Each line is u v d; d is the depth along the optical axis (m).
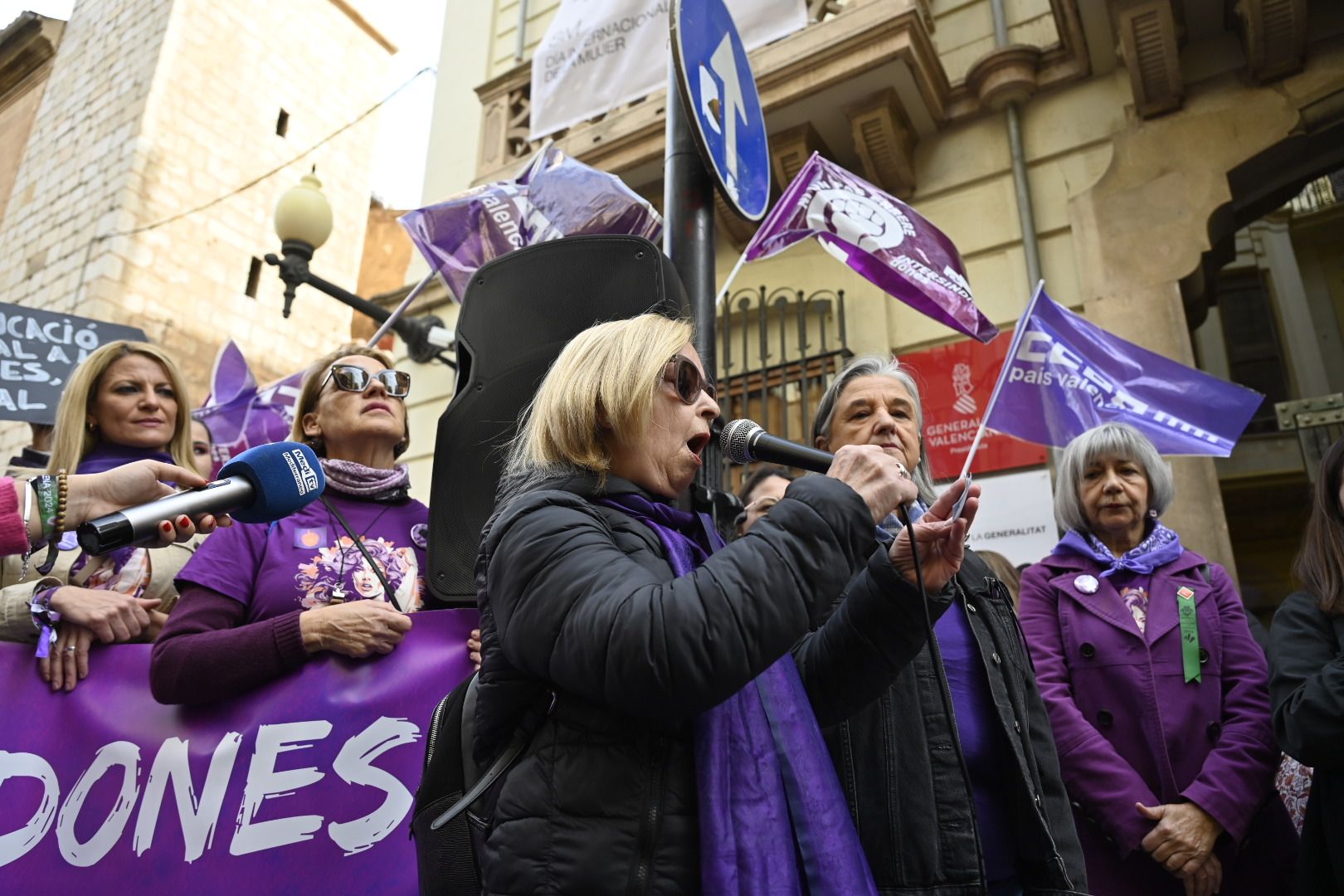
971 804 1.40
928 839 1.51
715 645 1.00
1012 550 4.74
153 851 1.83
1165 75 5.01
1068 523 2.77
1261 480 13.62
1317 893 2.00
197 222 14.97
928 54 5.45
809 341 5.68
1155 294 4.83
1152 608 2.50
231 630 1.89
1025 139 5.53
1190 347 4.67
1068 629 2.55
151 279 14.14
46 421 4.14
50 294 14.43
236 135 15.91
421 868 1.33
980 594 1.87
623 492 1.24
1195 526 4.34
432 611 2.05
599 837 1.03
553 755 1.09
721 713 1.14
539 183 2.96
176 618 1.93
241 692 1.92
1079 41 5.25
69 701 1.92
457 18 8.72
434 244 3.04
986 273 5.37
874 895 1.12
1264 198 5.12
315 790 1.89
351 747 1.92
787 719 1.20
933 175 5.75
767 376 5.56
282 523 2.13
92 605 1.98
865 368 2.29
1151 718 2.36
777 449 1.44
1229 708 2.33
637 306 2.00
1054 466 4.77
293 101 17.12
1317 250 15.05
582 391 1.29
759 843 1.07
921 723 1.61
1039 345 3.17
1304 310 14.69
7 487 1.39
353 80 18.55
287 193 6.00
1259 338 14.78
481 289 2.11
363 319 17.23
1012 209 5.41
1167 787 2.28
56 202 15.39
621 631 1.01
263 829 1.86
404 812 1.91
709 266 2.54
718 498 1.99
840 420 2.19
